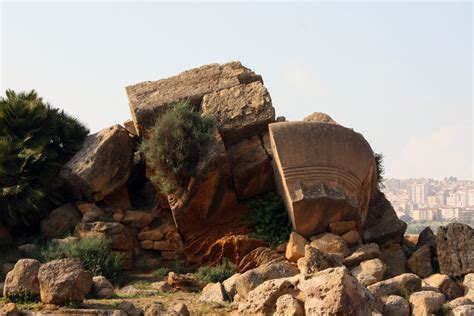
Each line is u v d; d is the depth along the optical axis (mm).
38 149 20250
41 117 20922
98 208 20297
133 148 21547
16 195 19875
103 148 20547
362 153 19312
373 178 20078
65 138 21438
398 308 14281
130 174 21078
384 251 19031
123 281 18344
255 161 19781
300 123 19078
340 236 18562
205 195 19531
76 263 14727
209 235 19719
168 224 20219
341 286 11789
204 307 14953
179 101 20719
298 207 18266
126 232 19641
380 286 15453
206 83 21312
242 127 20188
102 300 15375
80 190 20469
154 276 19000
